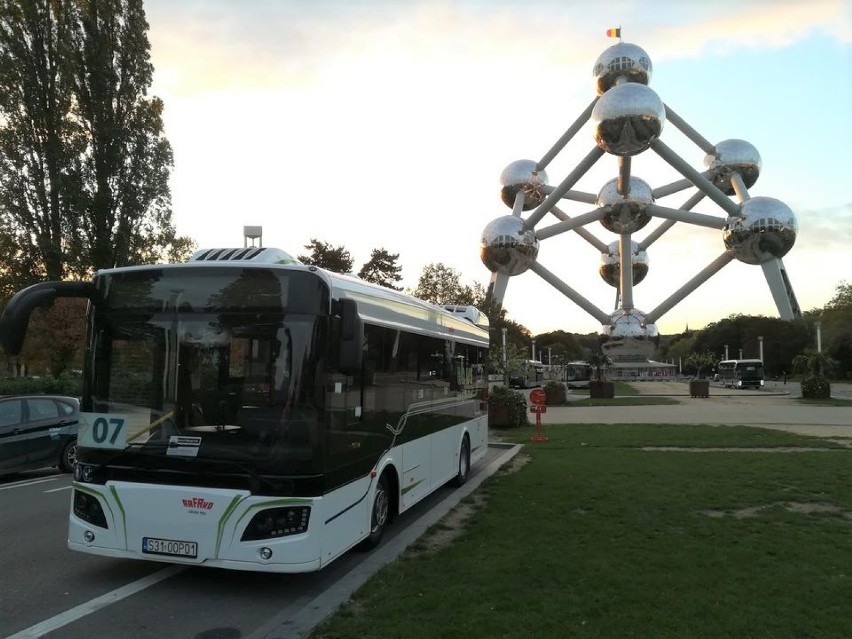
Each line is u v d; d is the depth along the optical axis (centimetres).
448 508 839
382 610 474
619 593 502
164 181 2522
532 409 1673
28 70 2311
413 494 770
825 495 877
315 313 526
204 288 543
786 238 6188
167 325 541
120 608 507
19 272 2325
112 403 542
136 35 2505
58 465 1177
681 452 1317
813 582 526
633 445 1445
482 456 1191
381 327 669
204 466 511
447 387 938
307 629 449
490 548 640
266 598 529
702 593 502
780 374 8400
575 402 3212
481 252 6675
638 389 4991
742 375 5481
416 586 529
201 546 506
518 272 6694
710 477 1013
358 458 593
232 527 502
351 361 517
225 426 516
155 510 517
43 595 535
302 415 511
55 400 1201
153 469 523
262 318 528
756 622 445
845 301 9169
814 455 1256
